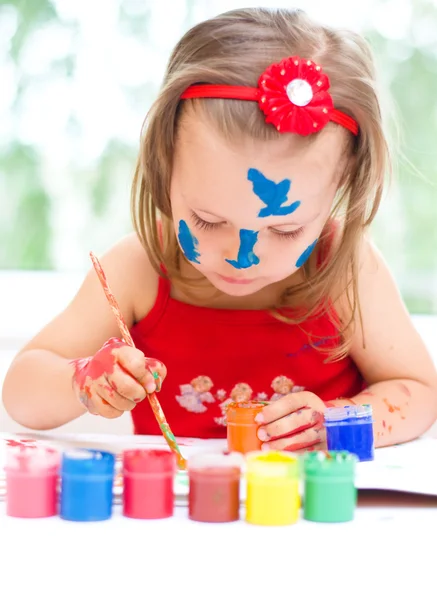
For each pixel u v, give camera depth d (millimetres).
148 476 754
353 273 1245
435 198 2105
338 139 1065
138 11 2055
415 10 2072
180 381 1339
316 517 750
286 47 1050
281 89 986
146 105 2049
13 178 2115
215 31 1063
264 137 989
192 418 1345
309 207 1033
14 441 1093
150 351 1345
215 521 743
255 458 773
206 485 747
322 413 1044
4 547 671
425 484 828
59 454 795
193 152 1023
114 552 663
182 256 1307
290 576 629
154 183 1166
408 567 645
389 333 1306
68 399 1177
